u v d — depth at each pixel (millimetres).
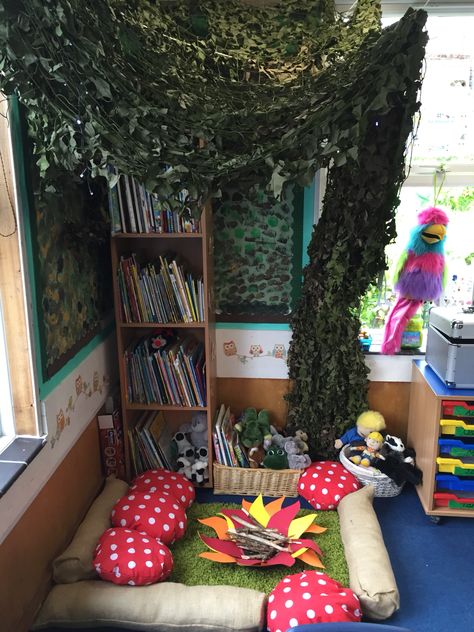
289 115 1677
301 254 2516
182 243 2557
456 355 2156
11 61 1364
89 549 1924
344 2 2213
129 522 2066
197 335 2695
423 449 2373
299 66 1928
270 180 1669
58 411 1929
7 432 1780
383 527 2273
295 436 2561
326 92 1653
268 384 2684
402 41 1506
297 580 1812
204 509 2363
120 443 2496
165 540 2049
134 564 1824
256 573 1977
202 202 1669
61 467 1989
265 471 2434
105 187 2174
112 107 1502
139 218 2234
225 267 2561
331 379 2471
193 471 2498
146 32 1676
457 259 2635
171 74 1712
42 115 1500
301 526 2137
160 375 2438
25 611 1704
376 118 1734
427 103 2479
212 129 1631
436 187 2541
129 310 2352
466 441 2275
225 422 2537
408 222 2590
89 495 2307
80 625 1760
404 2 2254
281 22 1927
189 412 2775
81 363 2178
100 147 1486
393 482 2396
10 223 1608
